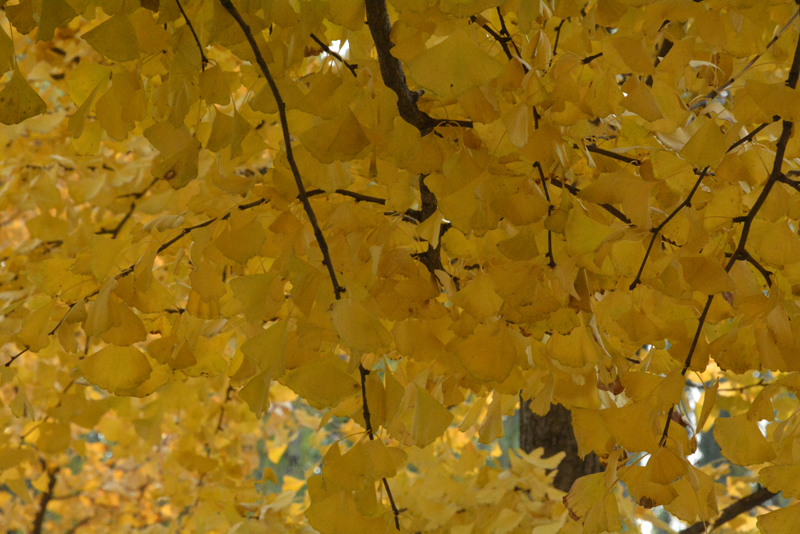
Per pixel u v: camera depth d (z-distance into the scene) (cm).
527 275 221
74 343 234
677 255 220
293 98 219
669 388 220
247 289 219
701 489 224
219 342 247
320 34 229
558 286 227
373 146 217
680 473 219
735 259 219
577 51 222
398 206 226
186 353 236
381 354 227
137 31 220
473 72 209
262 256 234
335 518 218
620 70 220
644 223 220
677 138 226
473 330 227
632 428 221
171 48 221
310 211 213
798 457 224
